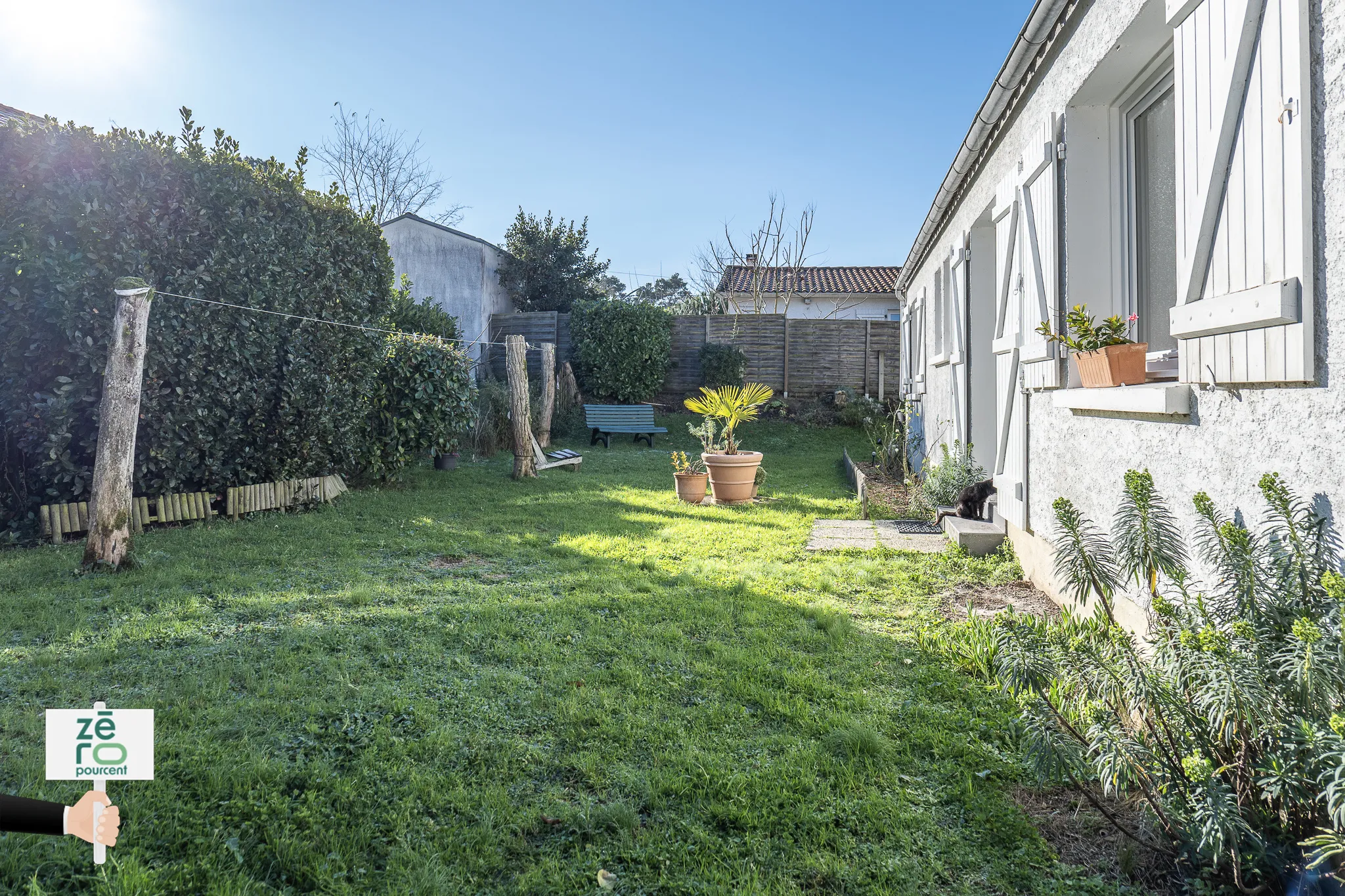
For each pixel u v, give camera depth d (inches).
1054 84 179.5
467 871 84.2
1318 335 86.1
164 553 233.5
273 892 80.3
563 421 673.0
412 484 403.9
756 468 365.4
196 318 280.4
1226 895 76.3
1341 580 68.2
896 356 714.8
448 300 803.4
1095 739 81.9
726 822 94.1
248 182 298.2
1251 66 97.7
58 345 249.1
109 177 256.5
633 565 230.8
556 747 113.3
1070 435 172.4
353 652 151.9
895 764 108.6
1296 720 69.6
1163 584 123.6
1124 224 168.9
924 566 227.9
